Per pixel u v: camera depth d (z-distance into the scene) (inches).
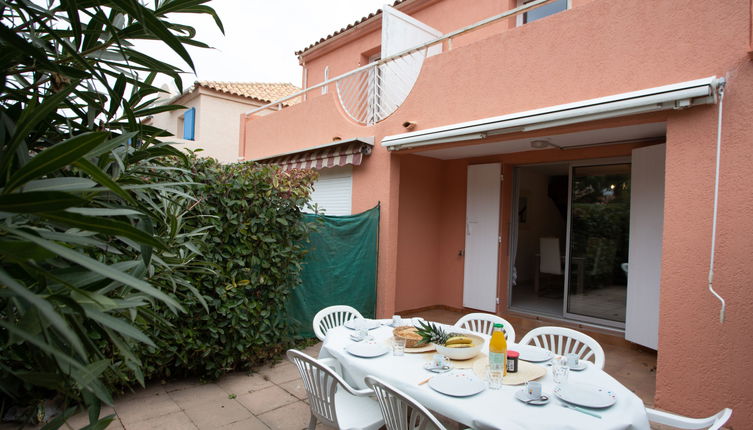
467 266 306.5
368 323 164.4
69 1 54.4
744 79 143.2
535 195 323.3
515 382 105.5
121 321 50.5
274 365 204.4
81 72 57.3
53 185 45.1
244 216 190.9
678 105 152.6
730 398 142.6
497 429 85.0
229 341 183.6
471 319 173.5
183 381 183.5
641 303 214.5
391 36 276.7
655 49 164.6
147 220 69.7
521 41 204.7
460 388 101.4
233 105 564.4
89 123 68.7
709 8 151.6
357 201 283.6
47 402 138.7
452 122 231.6
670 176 159.0
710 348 147.3
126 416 150.3
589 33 182.5
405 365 119.6
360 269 253.0
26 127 44.1
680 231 155.7
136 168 78.7
